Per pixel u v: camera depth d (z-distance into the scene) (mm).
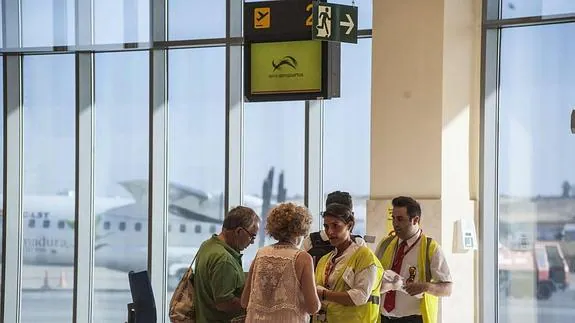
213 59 15594
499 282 13766
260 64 11875
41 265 16672
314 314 8500
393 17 12766
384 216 12586
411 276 9930
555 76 13523
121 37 15828
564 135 13469
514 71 13742
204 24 15445
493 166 13578
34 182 16672
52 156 16578
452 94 12750
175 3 15594
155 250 15828
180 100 15750
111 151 16203
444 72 12516
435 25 12539
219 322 9141
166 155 15867
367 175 14516
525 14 13477
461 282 12758
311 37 11555
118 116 16156
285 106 15086
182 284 9414
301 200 14977
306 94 11703
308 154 14828
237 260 9227
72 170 16500
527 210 13656
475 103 13398
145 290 11211
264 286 8297
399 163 12656
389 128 12734
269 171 15164
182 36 15555
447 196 12531
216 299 8945
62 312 16594
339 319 8953
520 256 13680
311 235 10250
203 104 15633
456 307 12633
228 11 15234
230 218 9258
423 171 12508
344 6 11445
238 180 15297
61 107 16531
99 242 16281
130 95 16094
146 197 16031
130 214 16125
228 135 15305
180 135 15758
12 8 16297
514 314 13695
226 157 15328
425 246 9969
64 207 16547
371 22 14414
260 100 11875
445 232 12430
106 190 16234
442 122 12461
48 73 16578
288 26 11648
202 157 15656
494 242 13602
